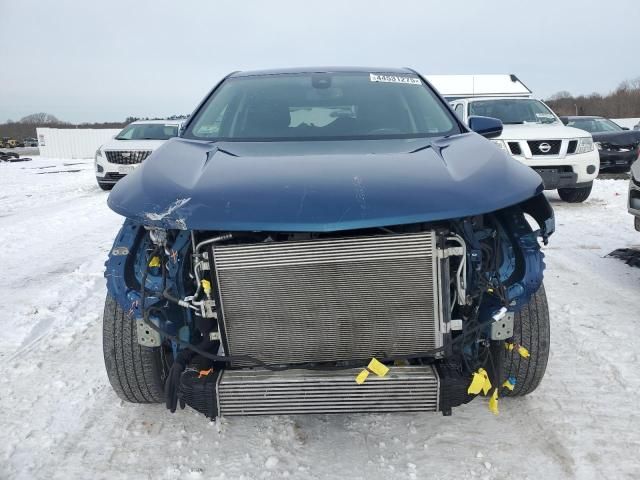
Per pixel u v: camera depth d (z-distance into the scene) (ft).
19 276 18.45
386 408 7.12
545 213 7.91
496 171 7.65
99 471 8.04
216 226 6.66
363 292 6.91
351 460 8.14
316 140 9.72
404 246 6.74
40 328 13.60
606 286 15.64
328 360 7.29
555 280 16.30
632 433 8.57
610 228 23.54
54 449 8.56
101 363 11.52
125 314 8.77
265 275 6.87
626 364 10.78
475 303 7.58
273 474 7.86
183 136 10.51
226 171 7.78
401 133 10.11
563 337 12.12
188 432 8.92
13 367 11.38
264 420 9.22
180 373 7.51
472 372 7.34
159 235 7.40
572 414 9.12
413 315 7.05
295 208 6.72
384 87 11.75
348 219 6.56
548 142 28.25
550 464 7.92
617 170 45.39
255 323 7.14
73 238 24.57
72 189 46.03
